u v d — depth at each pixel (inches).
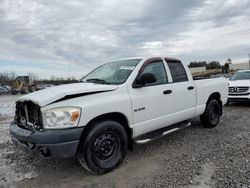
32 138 128.5
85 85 157.2
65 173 148.6
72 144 128.6
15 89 1413.6
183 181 131.0
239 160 156.3
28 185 134.6
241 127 246.1
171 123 190.7
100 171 141.5
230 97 396.2
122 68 177.0
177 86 194.5
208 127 244.1
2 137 236.7
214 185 124.9
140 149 185.9
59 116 128.5
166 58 197.0
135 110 159.8
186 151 178.4
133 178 137.9
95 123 141.5
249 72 438.3
